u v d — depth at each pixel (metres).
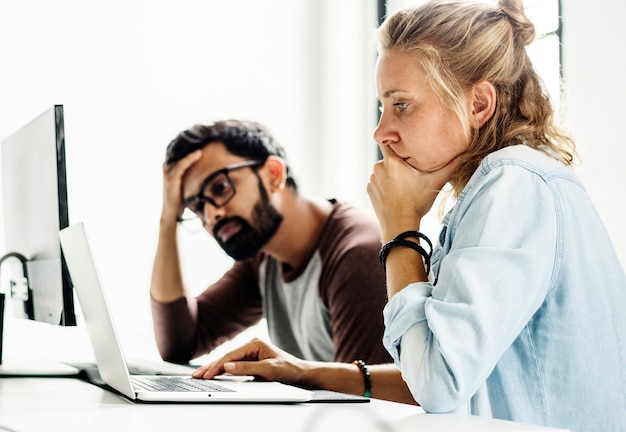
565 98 1.41
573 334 1.03
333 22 3.27
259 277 2.79
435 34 1.14
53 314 1.49
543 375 1.04
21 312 1.74
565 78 2.05
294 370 1.38
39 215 1.54
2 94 2.76
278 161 2.77
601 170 1.92
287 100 3.18
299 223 2.71
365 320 2.39
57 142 1.43
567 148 1.22
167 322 2.68
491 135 1.15
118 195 2.87
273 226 2.73
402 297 1.02
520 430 0.82
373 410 1.01
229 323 2.79
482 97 1.15
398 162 1.18
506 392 1.06
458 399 0.95
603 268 1.07
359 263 2.46
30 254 1.63
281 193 2.74
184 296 2.70
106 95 2.89
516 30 1.18
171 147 2.82
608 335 1.05
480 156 1.14
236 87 3.10
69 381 1.48
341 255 2.52
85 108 2.86
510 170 1.03
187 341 2.70
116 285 2.83
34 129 1.57
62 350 2.64
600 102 1.94
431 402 0.95
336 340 2.44
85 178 2.83
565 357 1.03
